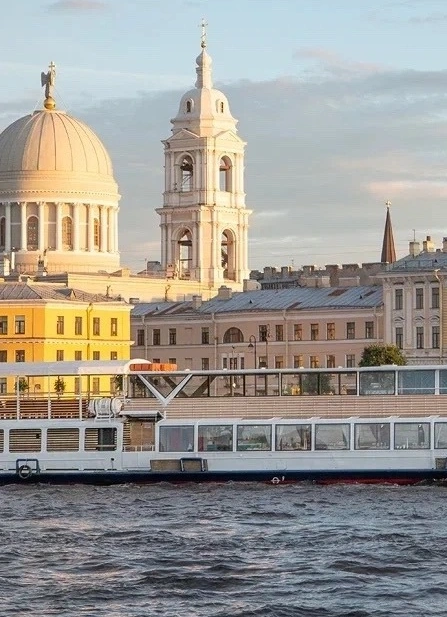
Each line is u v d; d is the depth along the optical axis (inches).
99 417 5575.8
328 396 5497.1
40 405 5748.0
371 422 5418.3
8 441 5615.2
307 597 3545.8
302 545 4165.8
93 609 3442.4
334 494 5187.0
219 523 4566.9
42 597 3545.8
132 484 5531.5
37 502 5098.4
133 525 4557.1
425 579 3727.9
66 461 5580.7
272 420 5472.4
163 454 5526.6
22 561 3966.5
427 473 5374.0
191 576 3757.4
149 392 5600.4
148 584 3676.2
